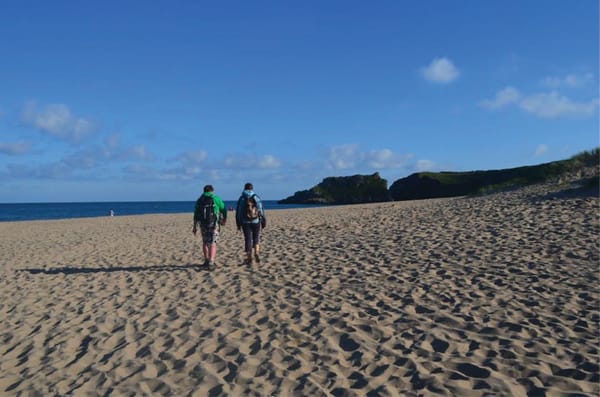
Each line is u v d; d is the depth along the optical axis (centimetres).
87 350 506
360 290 689
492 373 404
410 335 503
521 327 502
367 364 438
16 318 632
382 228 1319
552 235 948
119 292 755
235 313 611
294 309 615
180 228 1945
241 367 441
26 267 1038
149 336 537
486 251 876
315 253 1012
